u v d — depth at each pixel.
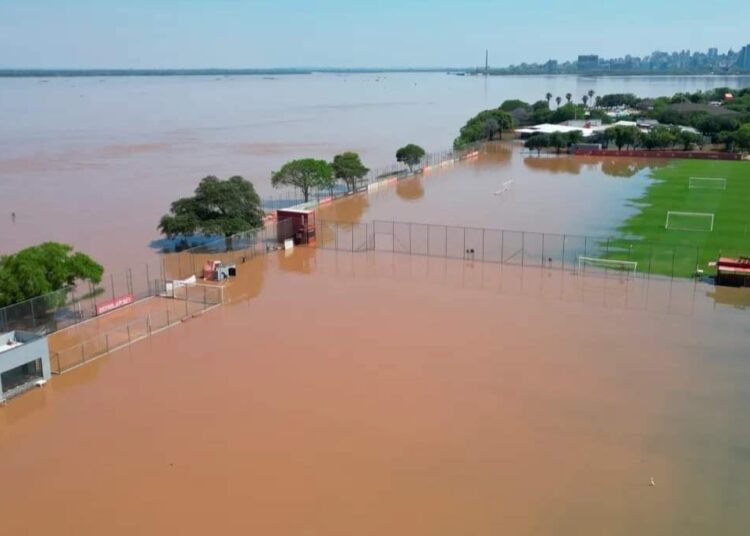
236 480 26.69
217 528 23.86
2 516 24.83
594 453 28.14
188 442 29.56
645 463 27.41
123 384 35.59
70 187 93.44
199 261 58.62
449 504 24.97
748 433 29.45
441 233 67.12
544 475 26.69
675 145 127.88
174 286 50.47
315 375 35.91
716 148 124.12
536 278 52.59
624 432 29.67
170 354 39.38
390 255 60.09
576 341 39.84
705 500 25.03
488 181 98.81
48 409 33.12
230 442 29.47
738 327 41.66
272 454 28.47
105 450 29.16
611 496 25.33
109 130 174.75
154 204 81.44
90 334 42.78
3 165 113.94
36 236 66.81
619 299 47.38
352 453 28.41
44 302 42.66
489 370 36.06
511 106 190.88
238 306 47.62
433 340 40.34
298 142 147.25
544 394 33.25
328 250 62.06
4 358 33.94
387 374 35.81
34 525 24.28
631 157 120.12
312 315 45.31
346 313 45.56
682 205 77.88
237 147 138.25
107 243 64.25
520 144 143.12
